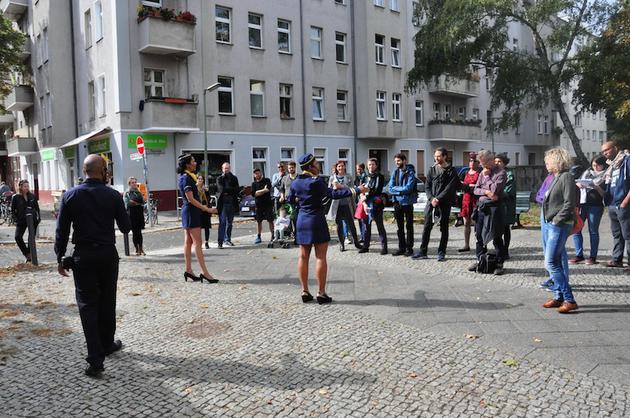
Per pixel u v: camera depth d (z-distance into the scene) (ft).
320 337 17.89
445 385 13.82
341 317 20.21
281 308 21.74
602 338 16.88
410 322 19.31
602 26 85.76
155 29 73.77
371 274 27.84
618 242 27.20
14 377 15.21
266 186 40.65
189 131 77.77
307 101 96.68
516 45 145.59
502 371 14.57
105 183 16.48
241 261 33.42
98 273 15.72
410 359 15.67
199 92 81.66
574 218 19.45
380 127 105.91
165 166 77.87
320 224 22.15
